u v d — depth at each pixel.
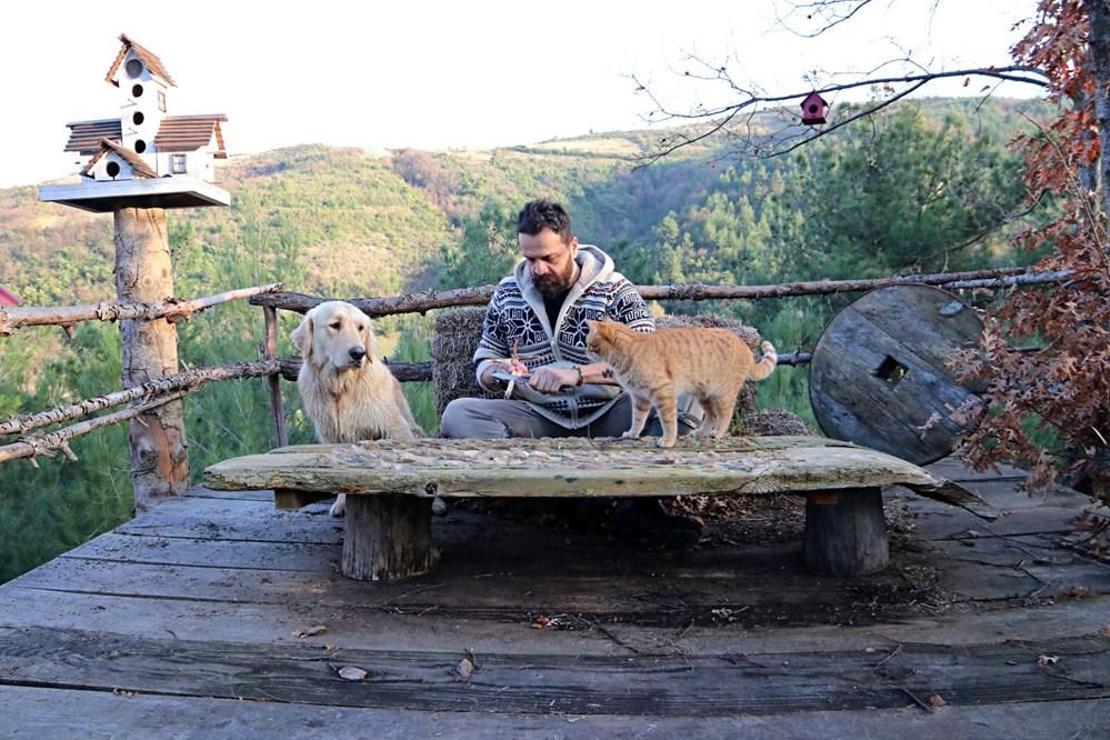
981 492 4.18
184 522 3.89
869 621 2.65
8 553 5.93
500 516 3.92
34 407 6.67
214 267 7.79
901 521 3.69
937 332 4.40
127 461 6.21
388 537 3.07
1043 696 2.17
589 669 2.35
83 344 7.22
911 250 9.18
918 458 4.41
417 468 2.74
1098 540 3.30
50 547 6.03
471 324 4.62
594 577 3.10
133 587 3.02
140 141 4.43
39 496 6.30
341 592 2.96
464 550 3.42
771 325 7.47
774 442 3.32
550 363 3.85
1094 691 2.18
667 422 3.20
